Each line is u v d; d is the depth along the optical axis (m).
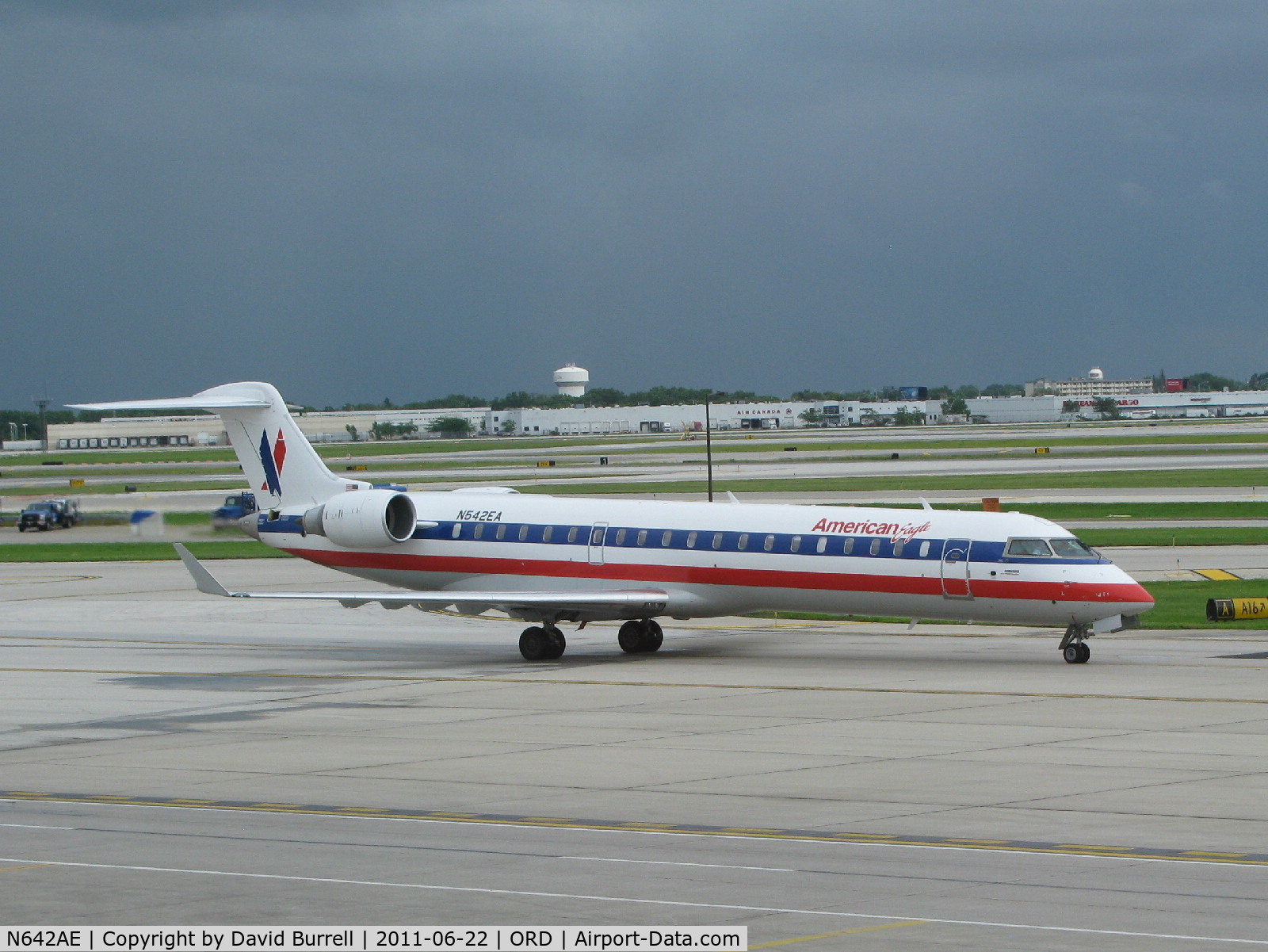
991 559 78.06
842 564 81.56
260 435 100.69
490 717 64.88
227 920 33.31
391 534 94.62
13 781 51.50
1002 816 43.00
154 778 51.59
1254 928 31.48
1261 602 86.31
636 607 85.25
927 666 79.56
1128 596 75.44
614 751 55.56
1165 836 40.31
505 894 35.09
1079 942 30.61
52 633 104.00
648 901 34.25
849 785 48.12
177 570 148.50
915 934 31.31
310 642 98.12
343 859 38.88
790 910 33.38
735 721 62.25
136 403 96.50
